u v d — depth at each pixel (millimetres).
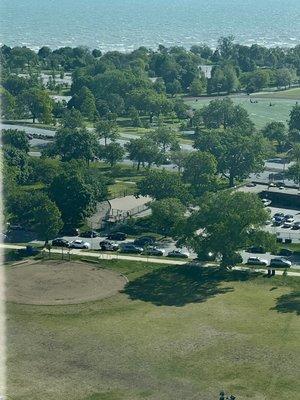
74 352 166875
